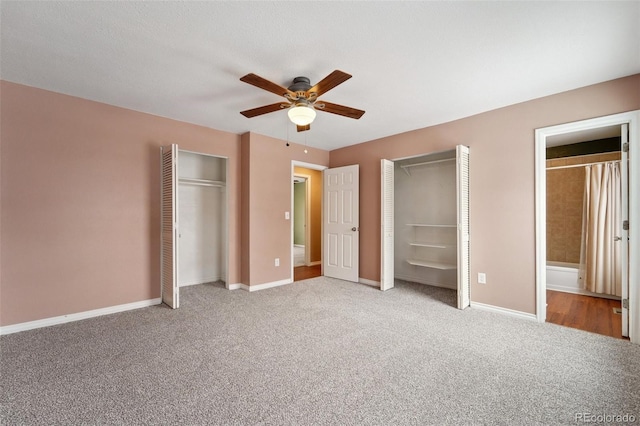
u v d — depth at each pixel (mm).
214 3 1655
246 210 4277
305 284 4613
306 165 5012
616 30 1873
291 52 2162
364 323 2936
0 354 2256
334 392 1801
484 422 1547
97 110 3131
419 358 2227
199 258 4758
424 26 1854
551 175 4559
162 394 1768
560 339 2566
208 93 2910
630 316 2518
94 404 1672
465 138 3531
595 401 1721
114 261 3242
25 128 2738
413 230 4977
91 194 3098
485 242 3354
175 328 2791
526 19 1781
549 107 2916
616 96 2568
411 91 2820
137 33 1944
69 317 2949
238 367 2086
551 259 4527
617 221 3781
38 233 2803
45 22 1822
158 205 3572
